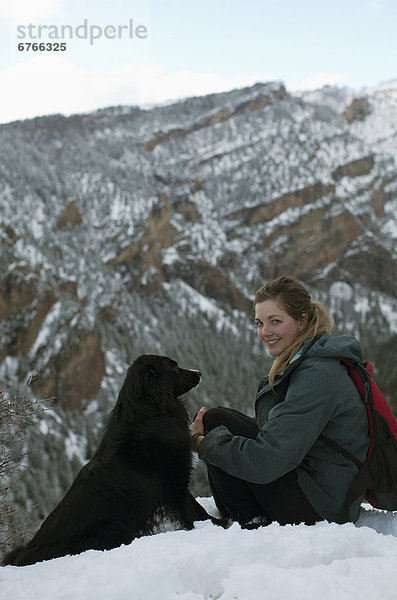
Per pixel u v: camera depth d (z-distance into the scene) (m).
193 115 197.50
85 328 73.81
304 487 2.53
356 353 2.62
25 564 2.44
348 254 152.50
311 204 155.25
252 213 151.75
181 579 1.51
